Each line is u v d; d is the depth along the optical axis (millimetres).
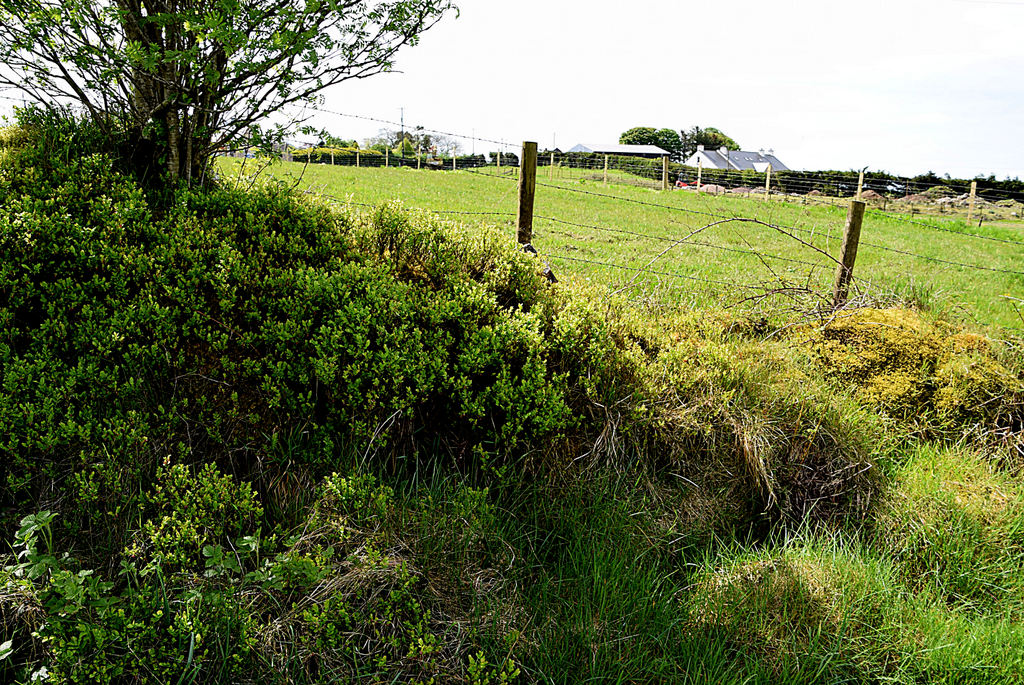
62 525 2912
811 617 3219
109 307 3588
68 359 3432
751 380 4445
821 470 4102
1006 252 16219
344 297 3832
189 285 3762
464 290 4164
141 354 3432
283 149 5113
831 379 4930
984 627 3230
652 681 2893
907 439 4582
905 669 3047
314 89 4680
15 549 2791
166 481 2980
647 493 3799
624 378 4148
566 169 38812
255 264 3998
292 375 3539
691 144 105625
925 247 15680
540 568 3301
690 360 4488
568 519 3508
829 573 3430
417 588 2877
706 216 18031
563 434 3695
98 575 2773
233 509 3068
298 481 3287
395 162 33875
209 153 4781
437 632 2766
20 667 2432
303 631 2621
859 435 4316
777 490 3961
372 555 2797
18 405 3047
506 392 3639
